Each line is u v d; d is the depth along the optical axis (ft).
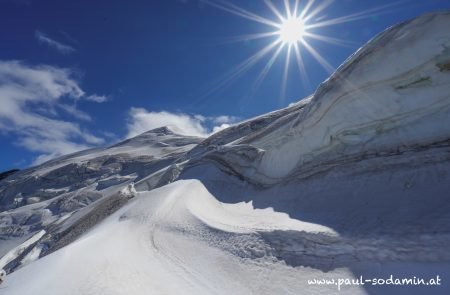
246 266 51.03
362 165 66.08
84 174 365.40
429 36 59.72
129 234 81.20
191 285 49.03
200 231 70.69
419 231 40.24
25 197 345.51
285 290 43.29
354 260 42.78
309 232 49.96
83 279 48.52
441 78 59.41
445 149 54.60
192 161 164.76
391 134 65.57
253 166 114.32
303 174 81.00
